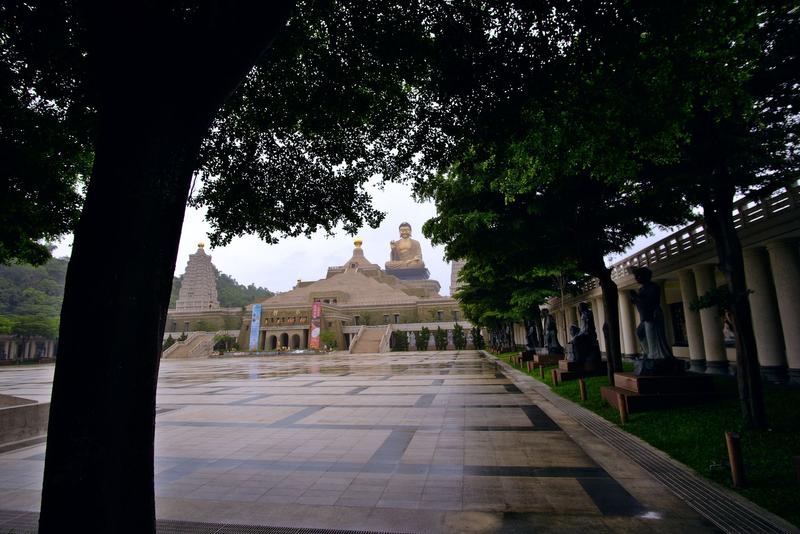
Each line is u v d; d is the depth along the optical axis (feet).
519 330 187.93
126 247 9.51
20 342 255.70
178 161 10.46
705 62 19.54
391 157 27.81
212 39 11.02
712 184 27.37
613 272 90.58
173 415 41.78
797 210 39.83
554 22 18.71
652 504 17.56
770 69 25.03
